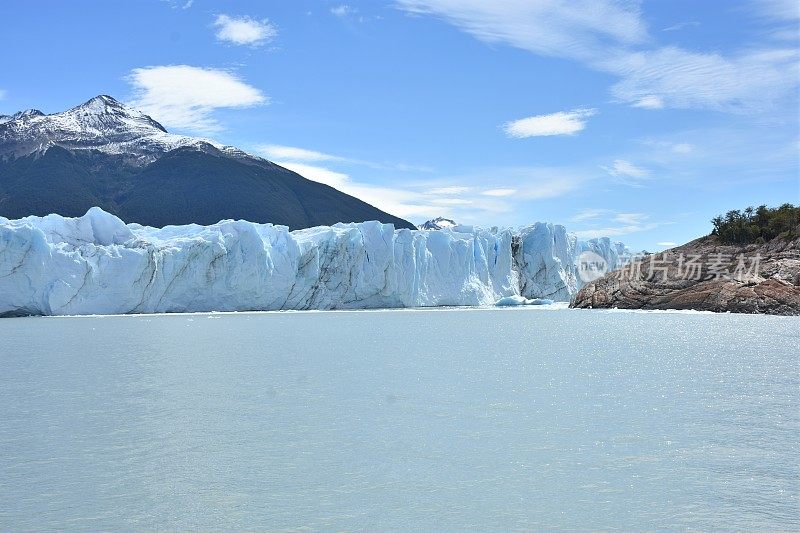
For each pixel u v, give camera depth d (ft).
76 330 140.05
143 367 80.28
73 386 66.08
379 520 31.27
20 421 50.31
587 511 32.07
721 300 189.98
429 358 89.15
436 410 53.52
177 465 39.22
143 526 30.76
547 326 153.79
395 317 192.85
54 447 43.11
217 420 50.34
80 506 33.12
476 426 47.91
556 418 50.34
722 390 62.03
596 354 93.09
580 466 38.55
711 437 44.32
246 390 63.26
